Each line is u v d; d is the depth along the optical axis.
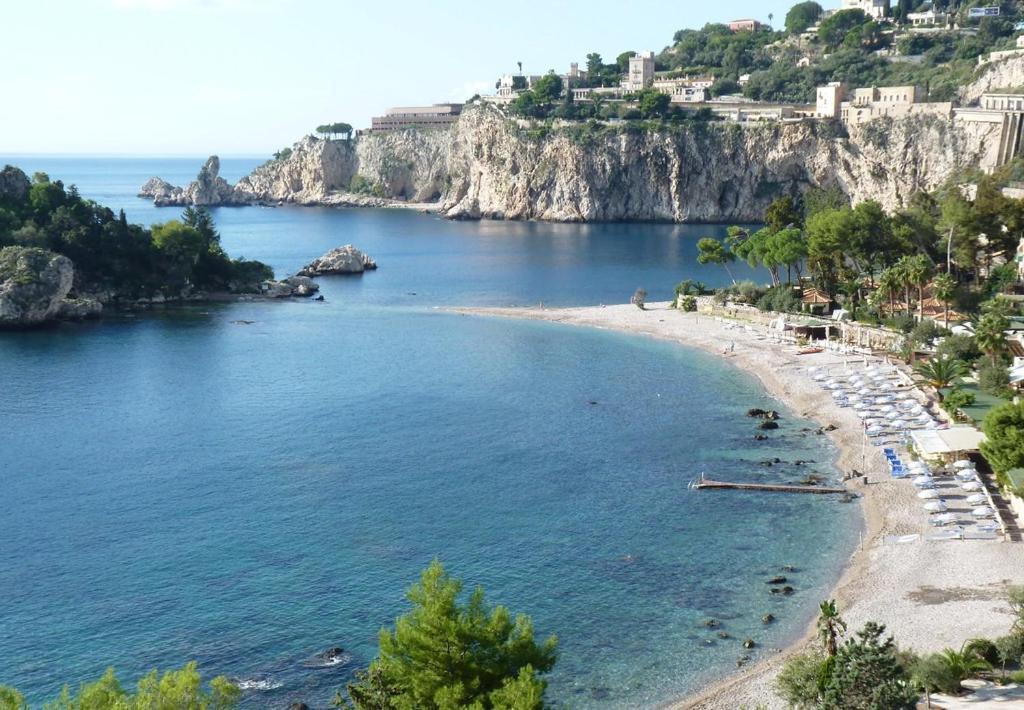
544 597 73.12
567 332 179.88
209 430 117.75
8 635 67.50
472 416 122.75
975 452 92.88
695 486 95.31
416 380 143.25
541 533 84.94
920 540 79.50
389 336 179.50
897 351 139.88
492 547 82.00
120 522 88.00
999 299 145.00
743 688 59.88
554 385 138.50
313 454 108.00
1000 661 58.75
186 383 142.62
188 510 90.94
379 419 121.94
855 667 48.97
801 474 98.19
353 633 67.88
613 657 64.75
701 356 155.12
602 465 102.75
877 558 77.31
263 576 76.69
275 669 63.38
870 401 119.88
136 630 68.31
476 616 47.78
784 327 162.62
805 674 54.09
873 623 52.03
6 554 80.88
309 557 80.19
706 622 68.88
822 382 131.00
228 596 73.38
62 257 193.38
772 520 86.81
